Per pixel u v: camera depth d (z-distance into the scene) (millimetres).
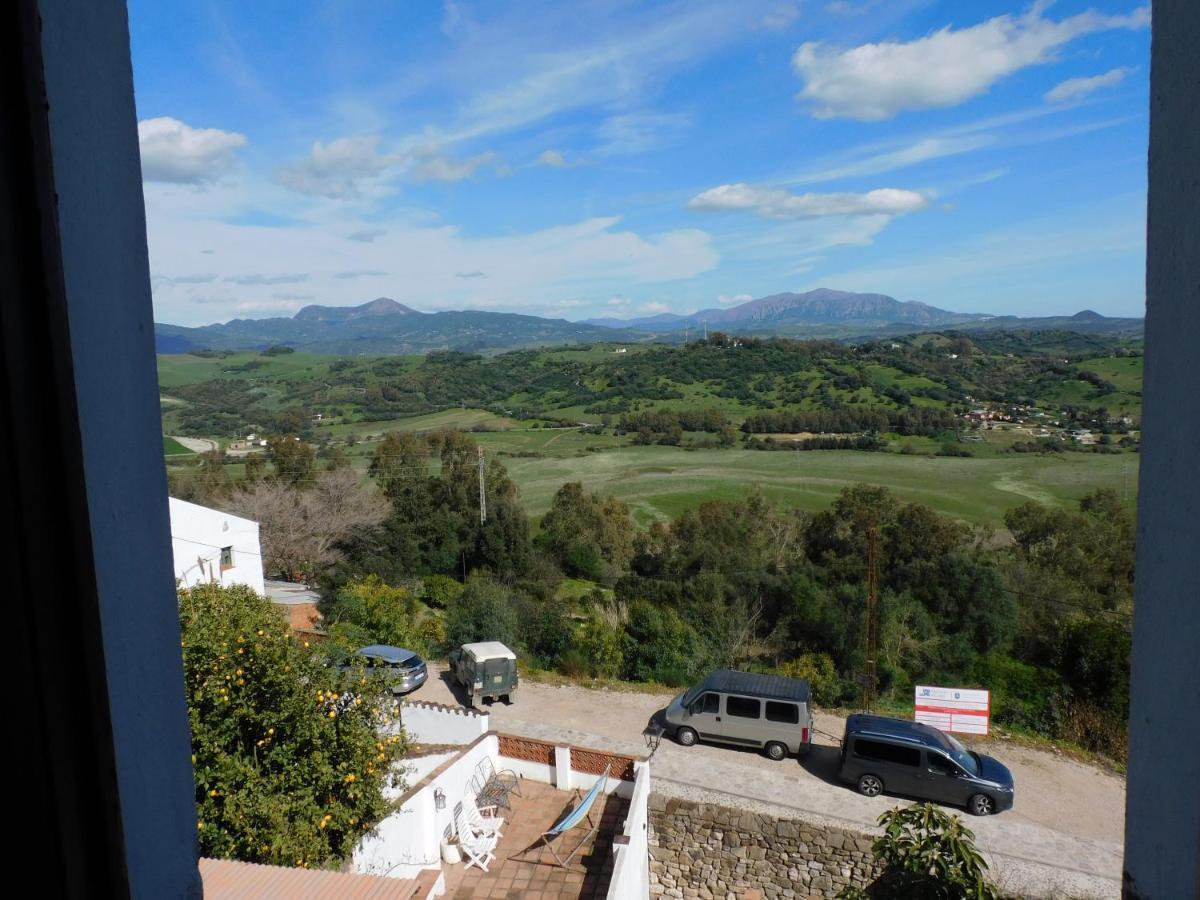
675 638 19547
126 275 926
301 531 31312
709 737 13992
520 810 11062
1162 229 814
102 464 883
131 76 938
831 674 18766
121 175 918
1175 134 789
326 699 8328
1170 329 812
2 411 726
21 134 745
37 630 757
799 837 11281
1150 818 878
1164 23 794
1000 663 18766
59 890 789
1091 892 9938
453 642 20438
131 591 931
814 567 24719
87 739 818
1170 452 820
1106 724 15492
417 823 9461
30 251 753
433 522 32250
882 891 5852
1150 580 861
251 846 7520
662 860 11914
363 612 20922
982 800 11703
